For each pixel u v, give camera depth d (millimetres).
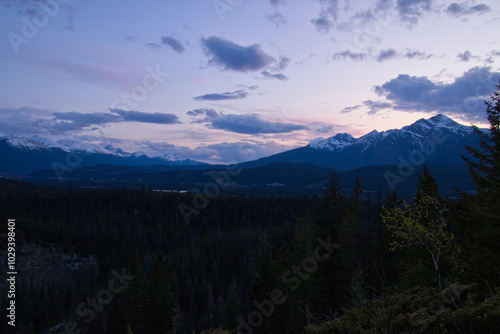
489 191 15273
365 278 24953
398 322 6633
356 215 36438
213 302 66688
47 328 70938
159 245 111000
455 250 15875
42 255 106812
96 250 113812
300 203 142625
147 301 30438
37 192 169250
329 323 7418
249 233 94750
